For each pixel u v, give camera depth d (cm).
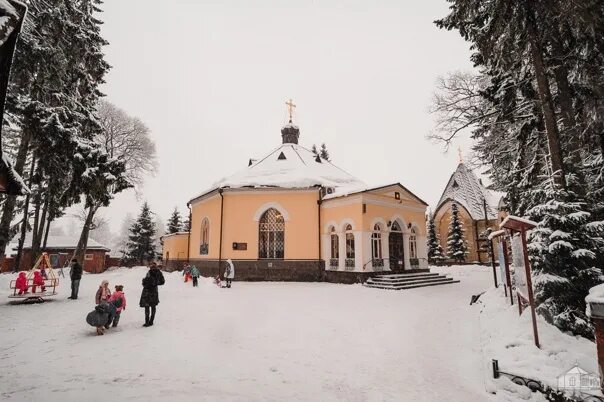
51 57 1185
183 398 482
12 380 546
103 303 851
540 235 732
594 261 689
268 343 764
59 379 551
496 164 1433
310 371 598
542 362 517
